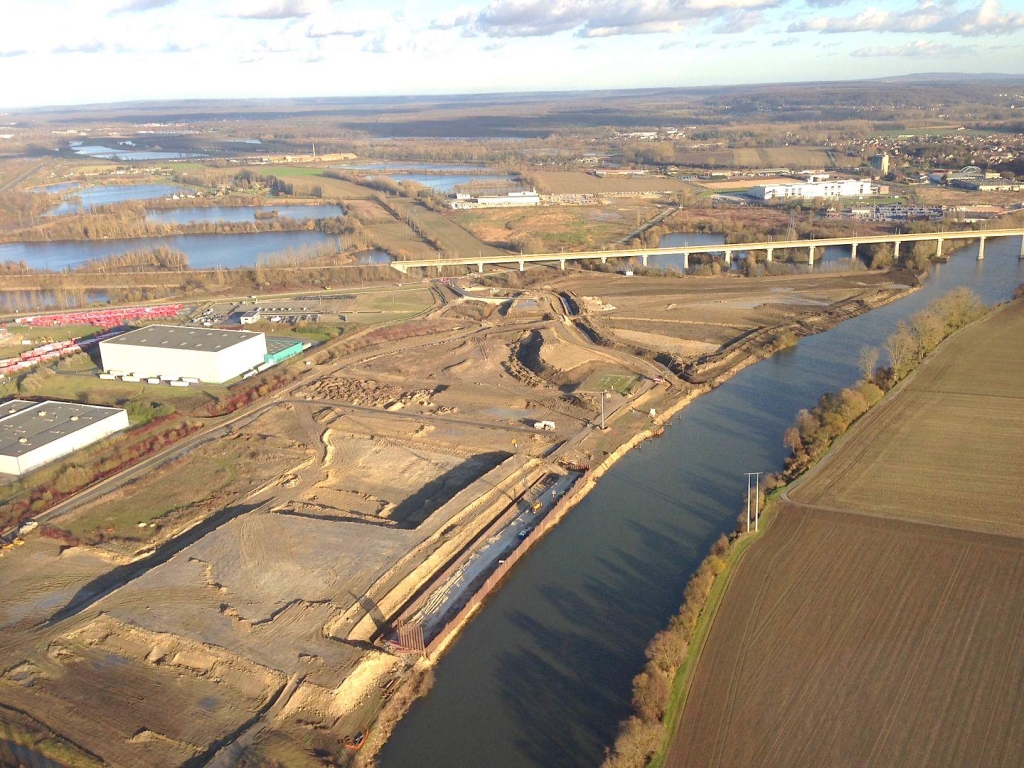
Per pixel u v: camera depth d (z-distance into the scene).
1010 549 110.88
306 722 86.56
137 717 87.38
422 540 120.75
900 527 118.31
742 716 83.50
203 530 127.00
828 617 98.75
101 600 106.94
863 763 76.69
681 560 116.56
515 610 106.38
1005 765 75.44
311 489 140.25
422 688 92.19
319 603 105.44
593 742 83.81
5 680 93.44
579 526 127.56
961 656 90.62
